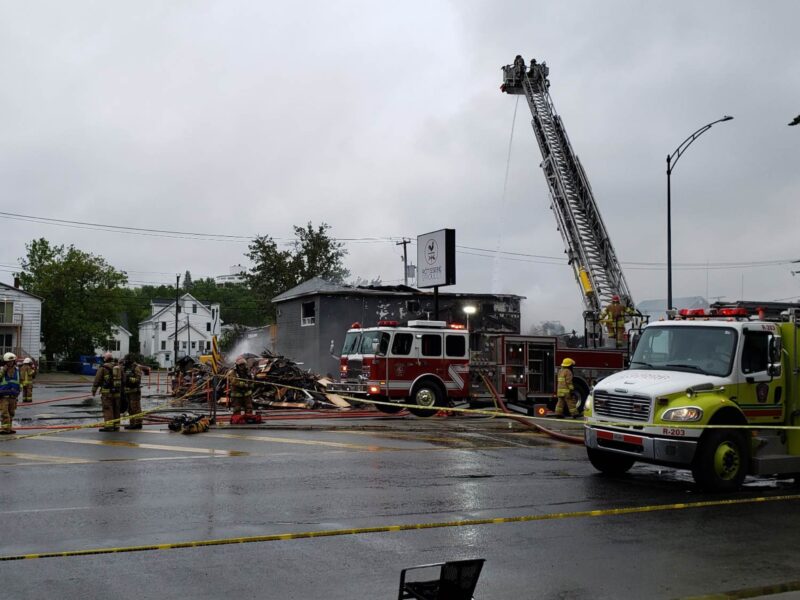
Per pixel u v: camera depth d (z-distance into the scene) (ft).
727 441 31.73
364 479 32.42
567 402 68.80
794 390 34.12
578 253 96.37
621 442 33.35
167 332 301.22
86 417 62.34
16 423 56.80
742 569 19.60
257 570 18.75
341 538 22.04
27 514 24.62
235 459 37.60
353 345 70.69
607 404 34.32
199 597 16.66
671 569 19.52
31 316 177.47
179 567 18.92
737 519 25.88
